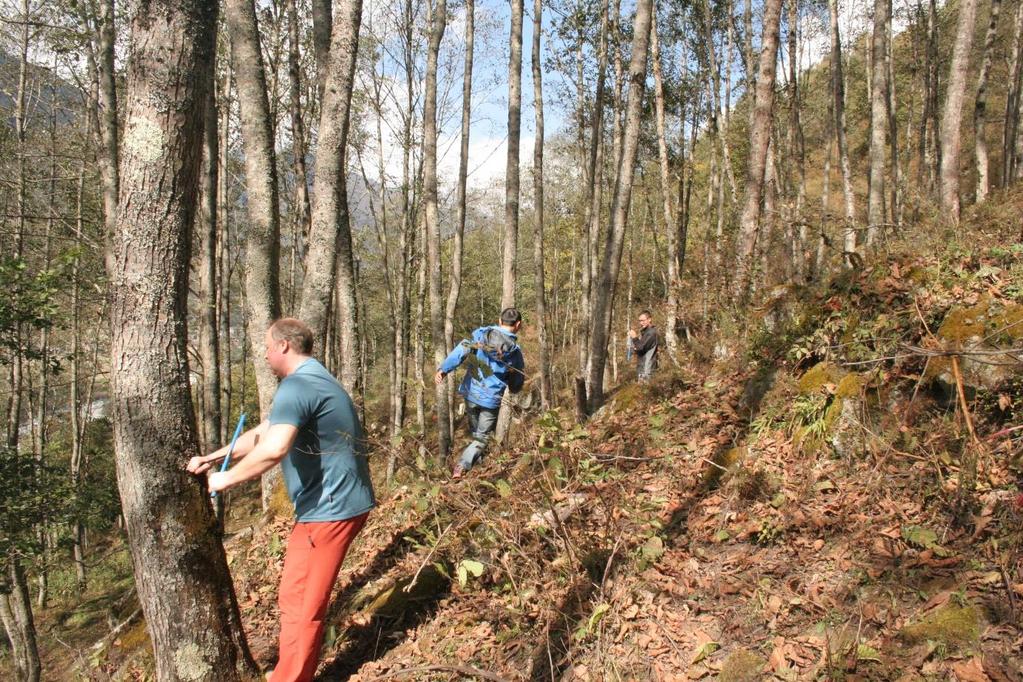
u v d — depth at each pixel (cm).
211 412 1298
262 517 627
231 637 343
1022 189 1139
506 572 409
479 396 561
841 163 1720
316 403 328
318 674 388
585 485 453
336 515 335
